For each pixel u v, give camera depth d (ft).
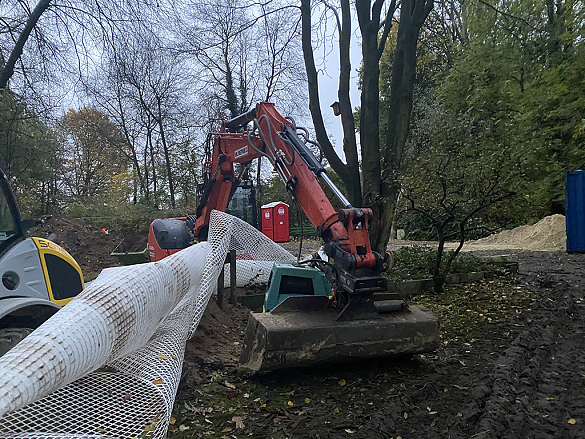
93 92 37.40
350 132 29.30
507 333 19.45
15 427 7.36
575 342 18.08
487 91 59.67
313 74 29.09
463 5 66.03
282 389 13.65
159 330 11.85
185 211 64.75
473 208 26.53
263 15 31.83
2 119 36.29
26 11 33.01
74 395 8.72
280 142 17.99
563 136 54.49
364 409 12.40
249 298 23.70
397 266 30.25
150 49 37.58
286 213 72.28
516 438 10.61
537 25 59.26
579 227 45.78
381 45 31.65
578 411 12.19
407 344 14.28
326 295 16.07
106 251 44.04
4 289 10.77
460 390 13.58
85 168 83.97
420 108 73.87
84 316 7.48
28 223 12.74
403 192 27.58
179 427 11.19
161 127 73.72
